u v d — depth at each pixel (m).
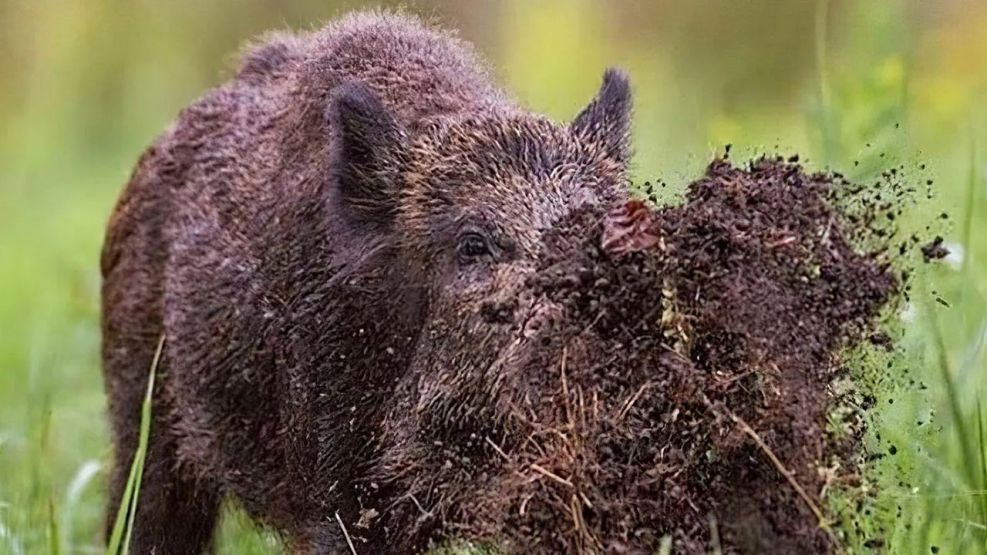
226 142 12.03
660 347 8.27
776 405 8.16
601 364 8.33
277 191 11.02
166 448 12.38
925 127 18.78
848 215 8.80
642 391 8.26
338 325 10.19
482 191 9.70
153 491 12.45
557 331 8.46
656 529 8.33
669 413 8.24
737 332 8.22
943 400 11.18
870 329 8.55
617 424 8.30
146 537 12.55
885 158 11.70
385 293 9.99
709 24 27.23
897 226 9.53
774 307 8.28
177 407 12.03
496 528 9.14
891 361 9.45
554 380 8.49
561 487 8.55
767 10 26.30
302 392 10.41
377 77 10.95
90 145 40.75
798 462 8.12
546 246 8.73
